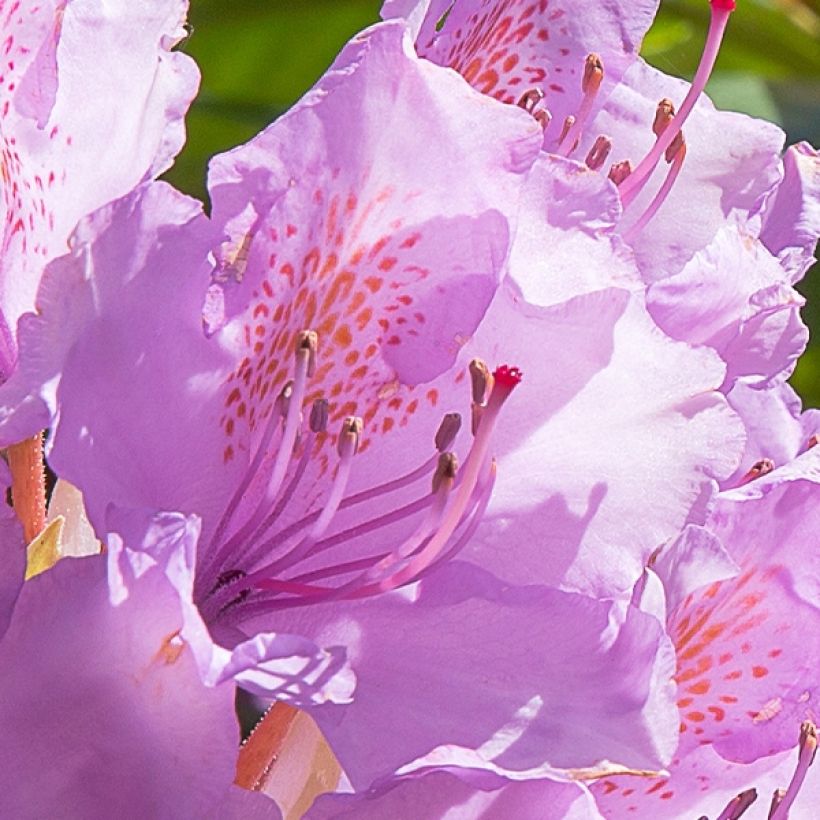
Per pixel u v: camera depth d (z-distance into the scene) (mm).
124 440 369
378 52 372
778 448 406
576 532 383
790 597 399
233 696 356
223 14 506
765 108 533
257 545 389
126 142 372
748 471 401
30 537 391
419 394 388
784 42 544
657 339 379
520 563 383
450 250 380
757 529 396
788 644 401
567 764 366
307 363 377
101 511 362
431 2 400
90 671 359
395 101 373
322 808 365
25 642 357
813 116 534
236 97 515
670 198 416
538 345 383
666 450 382
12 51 377
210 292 373
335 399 388
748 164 418
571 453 384
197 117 506
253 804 357
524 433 384
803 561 398
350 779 365
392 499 391
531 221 377
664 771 366
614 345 380
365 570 384
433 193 377
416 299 383
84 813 358
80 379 360
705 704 403
